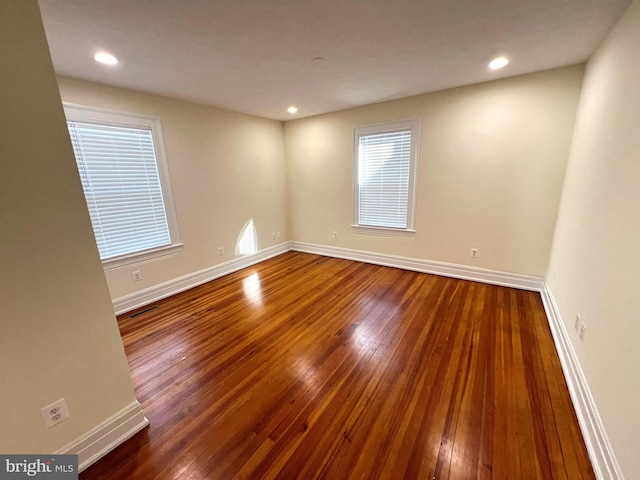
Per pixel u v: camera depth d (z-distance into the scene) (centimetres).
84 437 132
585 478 122
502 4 156
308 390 177
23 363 112
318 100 341
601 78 196
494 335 230
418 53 218
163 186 317
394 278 365
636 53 141
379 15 163
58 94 113
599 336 146
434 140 338
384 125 369
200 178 354
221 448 140
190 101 330
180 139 327
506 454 133
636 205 124
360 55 218
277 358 209
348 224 444
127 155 284
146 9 149
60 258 119
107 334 137
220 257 392
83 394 131
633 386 107
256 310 288
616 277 135
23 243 109
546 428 146
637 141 130
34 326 114
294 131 459
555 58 235
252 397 172
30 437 117
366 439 142
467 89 306
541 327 241
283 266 432
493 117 299
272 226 475
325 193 455
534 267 310
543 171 286
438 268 372
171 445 143
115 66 221
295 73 250
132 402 149
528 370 189
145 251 305
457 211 343
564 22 175
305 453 136
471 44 205
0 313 105
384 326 249
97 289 132
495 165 309
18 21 102
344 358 207
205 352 219
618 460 111
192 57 211
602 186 170
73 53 196
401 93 325
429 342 223
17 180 105
